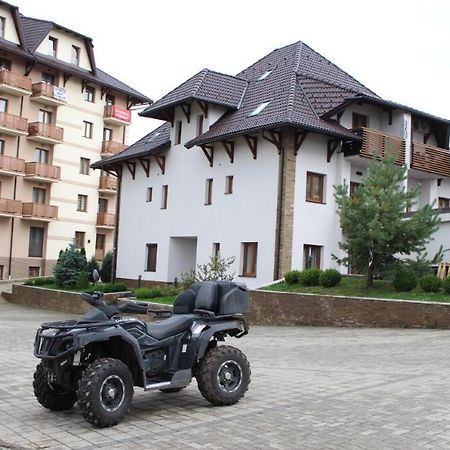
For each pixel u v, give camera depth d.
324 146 24.73
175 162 29.44
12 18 40.12
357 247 18.67
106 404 6.49
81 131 45.56
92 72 46.12
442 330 15.47
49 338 6.59
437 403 7.38
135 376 6.90
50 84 42.38
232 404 7.48
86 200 46.16
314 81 27.11
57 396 7.13
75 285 30.25
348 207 18.91
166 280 29.28
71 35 44.56
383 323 16.83
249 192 24.88
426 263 18.66
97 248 47.38
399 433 6.09
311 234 24.00
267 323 19.20
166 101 29.34
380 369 9.96
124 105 49.16
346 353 12.05
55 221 43.53
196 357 7.25
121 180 33.31
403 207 18.23
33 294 31.19
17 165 40.53
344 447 5.65
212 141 25.56
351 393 8.07
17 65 40.97
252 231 24.53
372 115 27.11
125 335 6.64
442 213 22.91
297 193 23.64
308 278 20.44
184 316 7.47
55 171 42.56
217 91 28.20
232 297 7.77
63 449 5.72
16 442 5.96
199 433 6.21
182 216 28.61
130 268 31.91
